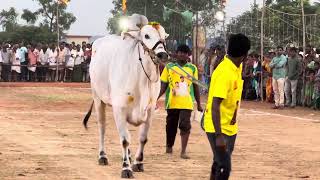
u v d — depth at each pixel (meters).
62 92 28.41
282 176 9.15
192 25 31.00
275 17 26.20
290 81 22.17
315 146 12.38
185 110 10.62
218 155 6.19
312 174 9.37
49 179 8.53
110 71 9.25
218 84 6.20
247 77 25.94
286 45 24.70
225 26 28.44
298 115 19.28
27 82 33.12
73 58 33.94
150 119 9.14
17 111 18.70
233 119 6.41
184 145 10.61
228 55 6.32
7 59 33.03
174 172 9.27
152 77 8.79
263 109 21.45
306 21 25.56
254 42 27.14
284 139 13.41
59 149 11.24
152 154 10.98
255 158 10.78
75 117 17.27
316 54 22.48
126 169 8.77
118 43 9.42
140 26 9.23
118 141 12.53
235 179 8.84
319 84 21.20
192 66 10.71
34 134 13.27
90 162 9.97
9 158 10.13
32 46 33.81
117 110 8.91
